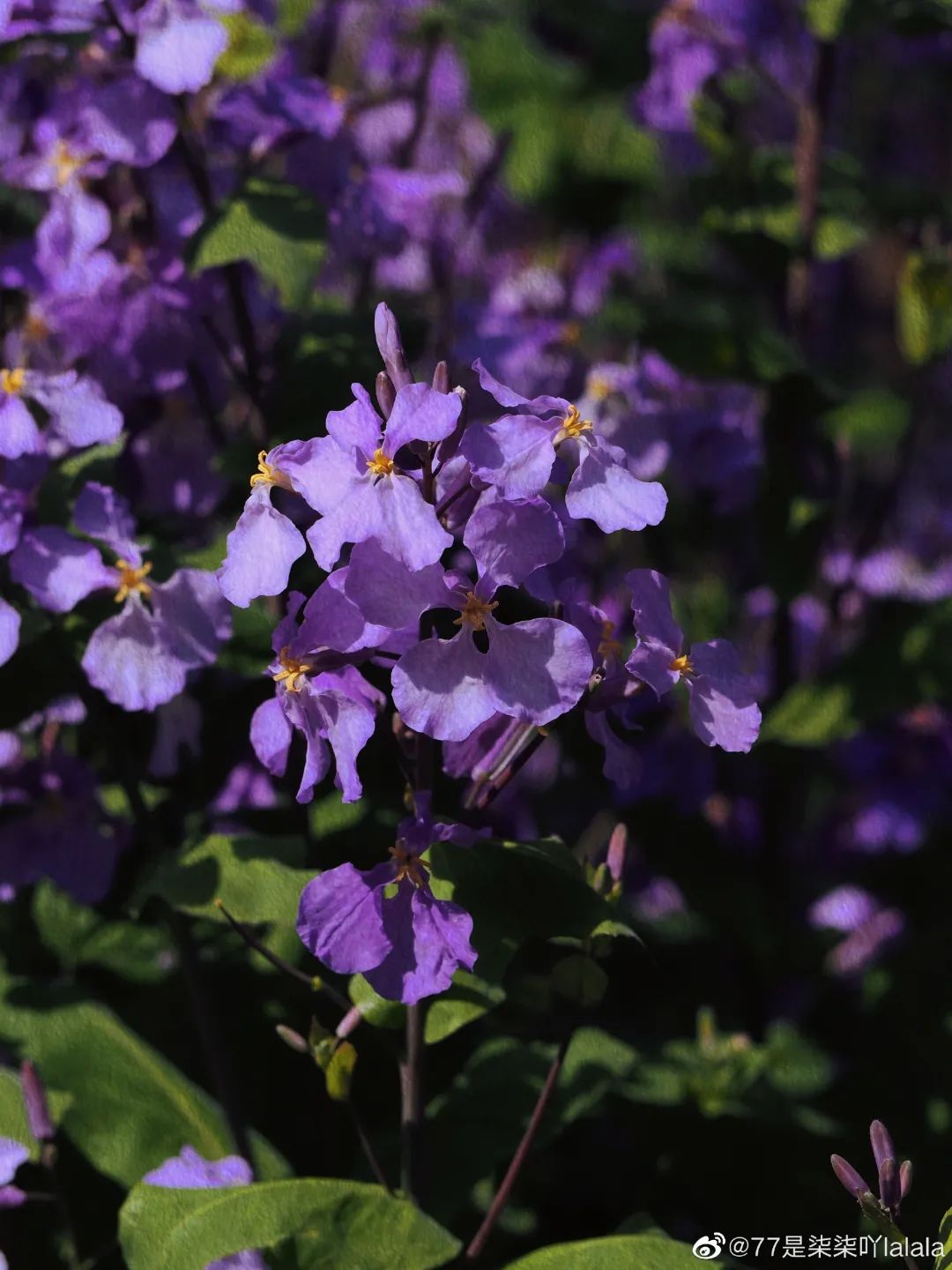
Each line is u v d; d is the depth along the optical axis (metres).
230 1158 0.52
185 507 0.59
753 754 0.64
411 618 0.46
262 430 0.58
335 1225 0.49
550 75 0.64
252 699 0.59
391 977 0.47
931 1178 0.61
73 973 0.61
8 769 0.57
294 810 0.59
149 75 0.54
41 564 0.52
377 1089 0.59
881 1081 0.64
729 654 0.48
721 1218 0.60
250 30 0.57
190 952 0.56
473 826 0.49
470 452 0.46
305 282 0.55
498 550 0.46
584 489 0.47
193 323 0.58
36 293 0.58
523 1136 0.55
